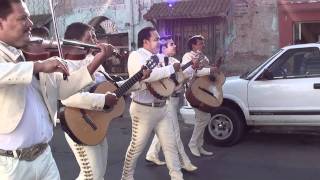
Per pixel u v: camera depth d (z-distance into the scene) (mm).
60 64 2959
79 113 4523
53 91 3328
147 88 5633
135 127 5781
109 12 17141
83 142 4523
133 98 5746
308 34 14836
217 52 15539
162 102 5785
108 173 7328
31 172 3158
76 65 3971
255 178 6867
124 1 16891
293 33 14883
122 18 16953
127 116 12414
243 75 9289
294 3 14727
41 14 17109
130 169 5895
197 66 7227
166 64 5945
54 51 3543
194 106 7746
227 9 15039
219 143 9055
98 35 17281
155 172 7258
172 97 6930
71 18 17594
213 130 9117
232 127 8961
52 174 3297
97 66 3479
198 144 8234
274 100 8766
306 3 14602
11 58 3057
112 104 4523
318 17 14516
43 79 3232
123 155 8477
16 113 3035
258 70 9000
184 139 9836
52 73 3264
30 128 3109
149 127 5781
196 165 7652
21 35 3074
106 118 4676
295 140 9453
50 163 3297
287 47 8867
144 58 5660
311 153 8367
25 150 3107
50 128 3311
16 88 3029
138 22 16703
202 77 7695
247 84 8969
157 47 5930
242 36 15352
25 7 3088
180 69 6082
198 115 7977
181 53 15656
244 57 15375
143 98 5695
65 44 3850
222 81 7832
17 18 3021
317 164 7586
